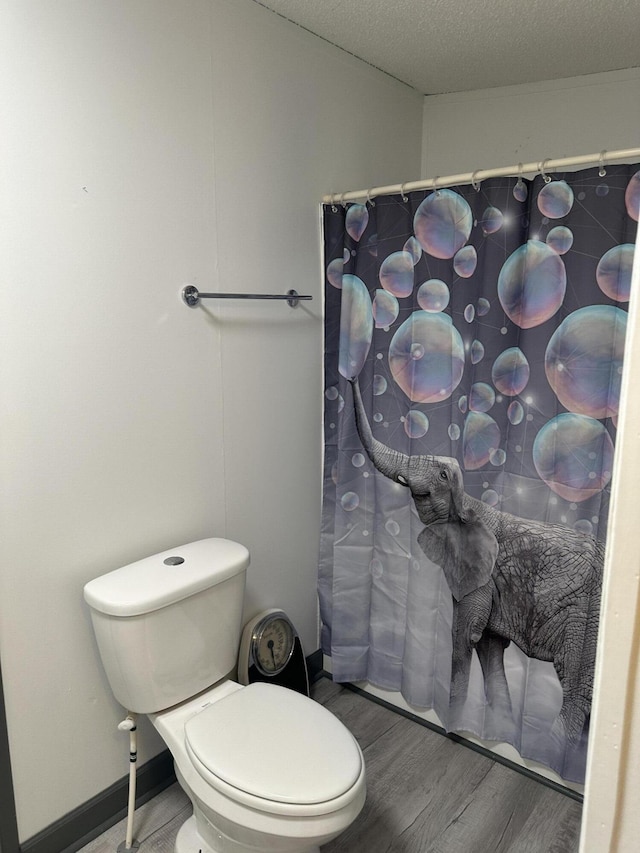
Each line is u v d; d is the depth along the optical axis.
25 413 1.45
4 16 1.31
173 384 1.77
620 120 2.18
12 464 1.44
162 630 1.55
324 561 2.35
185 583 1.58
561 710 1.83
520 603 1.86
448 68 2.24
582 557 1.73
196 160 1.74
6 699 1.49
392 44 2.05
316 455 2.30
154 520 1.77
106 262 1.56
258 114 1.90
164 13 1.61
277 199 2.00
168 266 1.71
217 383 1.90
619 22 1.82
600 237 1.59
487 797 1.86
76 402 1.54
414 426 2.02
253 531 2.10
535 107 2.34
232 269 1.89
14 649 1.49
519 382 1.78
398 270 2.00
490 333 1.80
